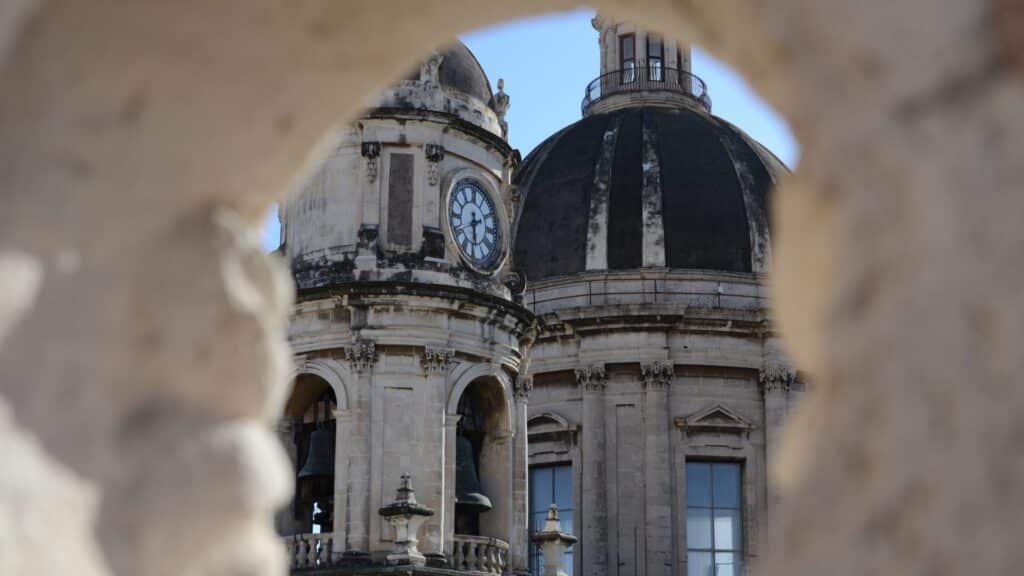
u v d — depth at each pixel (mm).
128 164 6297
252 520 6562
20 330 5641
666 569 61156
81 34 5785
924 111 4484
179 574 6340
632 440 63000
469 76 43688
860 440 4629
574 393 64312
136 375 6461
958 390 4234
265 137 7109
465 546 40250
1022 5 4293
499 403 42781
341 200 41812
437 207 41812
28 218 5699
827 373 4945
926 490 4301
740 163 69312
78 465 5930
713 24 6164
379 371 40406
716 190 67938
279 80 6895
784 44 5246
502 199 44156
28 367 5691
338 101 7344
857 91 4781
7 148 5645
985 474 4117
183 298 6609
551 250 67625
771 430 63719
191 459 6387
